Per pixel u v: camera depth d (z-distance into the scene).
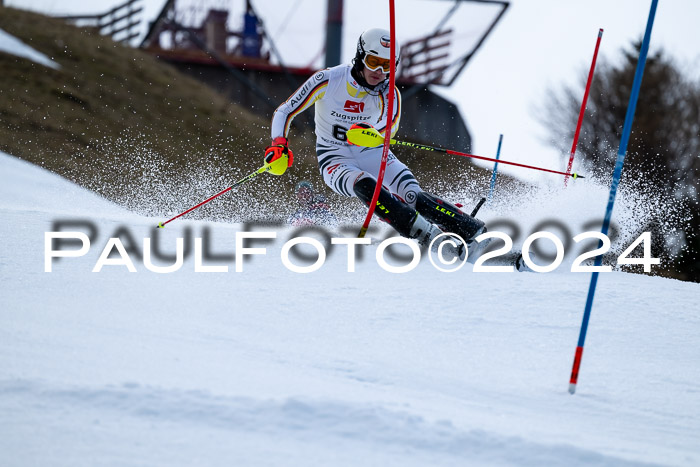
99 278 10.58
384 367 7.65
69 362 6.20
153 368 6.32
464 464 4.97
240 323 8.91
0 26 64.38
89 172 43.56
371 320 9.59
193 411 5.24
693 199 57.94
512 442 5.34
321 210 20.25
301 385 6.33
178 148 53.69
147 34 68.19
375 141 13.55
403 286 11.45
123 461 4.44
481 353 8.65
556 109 64.00
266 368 6.96
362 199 13.64
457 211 13.58
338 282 11.50
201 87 65.50
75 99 55.84
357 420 5.36
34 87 55.62
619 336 9.77
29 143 46.38
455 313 10.18
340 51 61.91
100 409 5.14
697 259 49.91
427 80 63.47
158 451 4.61
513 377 7.84
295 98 14.32
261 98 65.69
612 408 7.10
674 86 61.06
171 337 7.80
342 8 61.31
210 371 6.46
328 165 14.70
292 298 10.32
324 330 9.00
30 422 4.84
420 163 54.53
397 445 5.11
